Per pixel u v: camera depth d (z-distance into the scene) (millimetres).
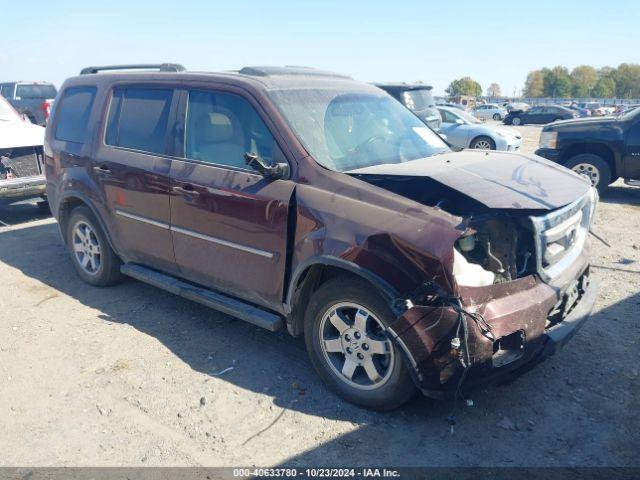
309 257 3398
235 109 4008
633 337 4270
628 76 140625
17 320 4762
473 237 3303
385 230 3107
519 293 3176
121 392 3678
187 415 3428
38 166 8266
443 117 16547
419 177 3299
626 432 3189
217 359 4078
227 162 4000
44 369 3963
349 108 4258
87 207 5234
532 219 3236
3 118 8453
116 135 4848
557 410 3400
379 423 3314
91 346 4289
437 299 2996
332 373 3533
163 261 4570
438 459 3004
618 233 7188
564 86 140625
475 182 3320
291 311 3678
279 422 3342
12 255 6578
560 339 3273
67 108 5488
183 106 4332
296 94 4020
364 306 3250
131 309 4961
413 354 3002
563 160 9727
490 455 3025
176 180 4199
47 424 3361
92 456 3084
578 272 3621
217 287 4211
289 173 3641
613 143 9062
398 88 12742
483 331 2945
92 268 5465
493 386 3412
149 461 3039
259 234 3709
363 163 3832
